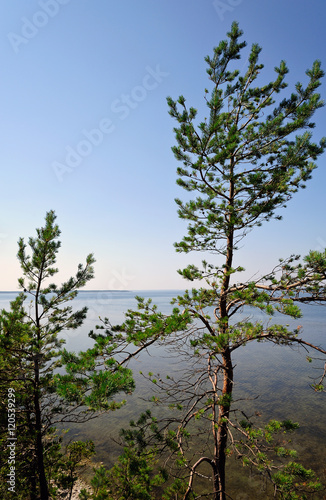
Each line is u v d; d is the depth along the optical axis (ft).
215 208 25.99
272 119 25.54
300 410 60.18
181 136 24.59
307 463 40.16
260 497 33.63
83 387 11.91
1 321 21.84
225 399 19.39
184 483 19.79
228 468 39.81
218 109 22.44
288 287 20.68
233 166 27.81
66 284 27.22
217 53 24.70
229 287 24.41
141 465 17.28
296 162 23.12
